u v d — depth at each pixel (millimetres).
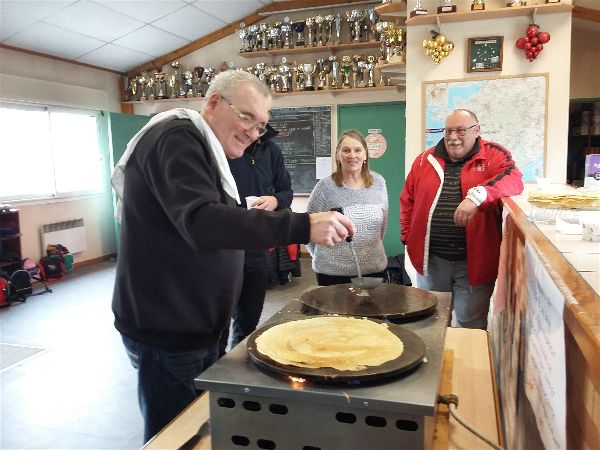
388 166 5879
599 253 779
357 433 691
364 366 727
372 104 5828
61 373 2977
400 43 4098
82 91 6047
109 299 4625
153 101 6617
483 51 3213
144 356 1187
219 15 5672
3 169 5207
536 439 722
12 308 4359
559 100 3166
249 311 2350
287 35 5844
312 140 6105
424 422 660
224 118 1143
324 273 2406
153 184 1026
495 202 1928
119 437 2281
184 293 1138
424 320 1038
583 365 485
